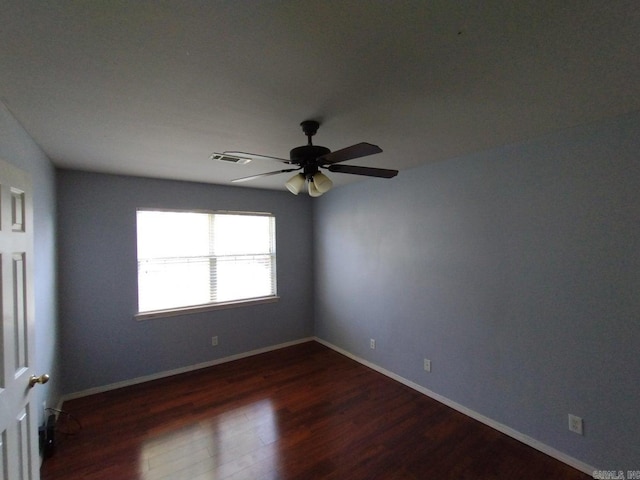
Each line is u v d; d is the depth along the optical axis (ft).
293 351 13.71
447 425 8.09
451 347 8.95
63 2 2.89
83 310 9.85
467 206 8.47
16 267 4.65
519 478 6.27
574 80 4.55
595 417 6.22
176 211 11.53
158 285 11.37
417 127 6.39
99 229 10.11
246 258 13.43
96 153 7.87
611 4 3.04
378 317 11.45
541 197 6.98
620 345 5.90
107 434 7.79
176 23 3.23
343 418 8.45
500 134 6.84
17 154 5.71
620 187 5.87
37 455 5.24
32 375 5.09
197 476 6.39
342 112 5.58
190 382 10.75
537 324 7.09
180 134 6.60
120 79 4.37
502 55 3.91
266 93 4.84
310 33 3.43
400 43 3.64
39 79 4.32
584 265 6.35
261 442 7.46
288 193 14.39
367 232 11.90
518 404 7.45
